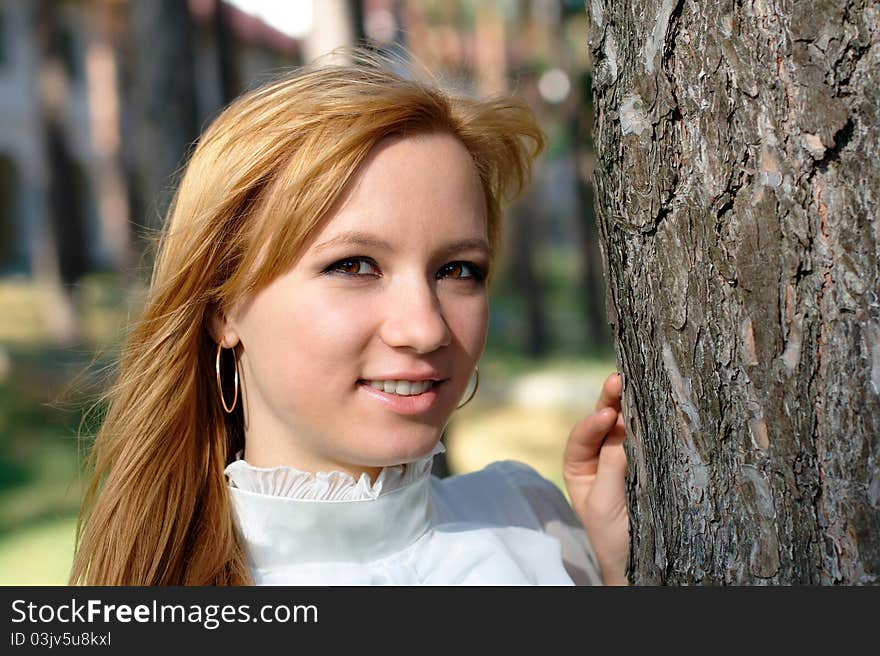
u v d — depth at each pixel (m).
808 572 1.15
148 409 1.43
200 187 1.36
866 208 1.07
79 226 11.82
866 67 1.05
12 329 11.07
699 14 1.16
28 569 5.00
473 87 1.81
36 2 11.92
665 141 1.21
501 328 13.96
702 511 1.25
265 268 1.27
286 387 1.29
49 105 11.81
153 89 4.61
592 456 1.67
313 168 1.23
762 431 1.17
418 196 1.26
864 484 1.10
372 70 1.40
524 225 12.55
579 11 8.10
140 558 1.42
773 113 1.11
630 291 1.32
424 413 1.29
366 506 1.37
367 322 1.25
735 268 1.17
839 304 1.10
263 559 1.39
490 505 1.70
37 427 7.41
